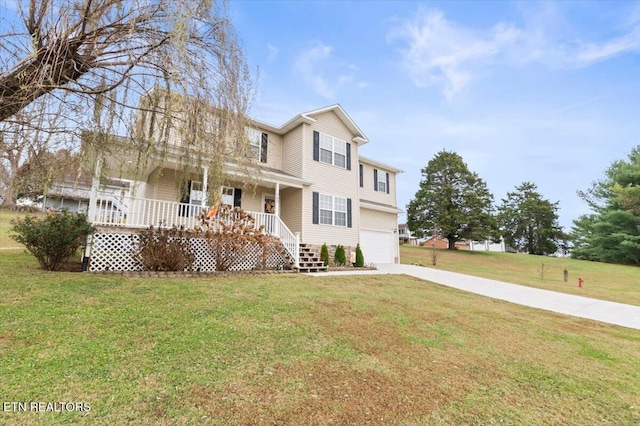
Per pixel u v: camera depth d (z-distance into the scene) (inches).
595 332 243.4
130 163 237.5
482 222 1195.3
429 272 531.5
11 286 203.3
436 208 1237.7
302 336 169.0
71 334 141.8
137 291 222.4
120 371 115.4
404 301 279.1
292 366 134.1
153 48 174.6
